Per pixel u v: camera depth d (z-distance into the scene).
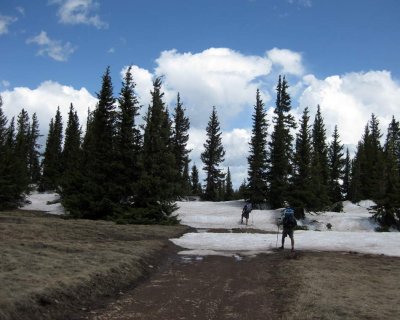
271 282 14.39
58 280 10.83
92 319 9.50
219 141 74.19
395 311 9.95
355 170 75.00
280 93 56.53
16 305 8.54
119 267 14.05
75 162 53.03
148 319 9.75
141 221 35.41
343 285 13.04
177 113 68.25
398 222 46.22
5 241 17.00
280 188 50.69
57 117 83.56
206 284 14.00
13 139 69.94
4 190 51.16
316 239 26.31
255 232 33.75
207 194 73.69
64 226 25.50
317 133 65.12
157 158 38.28
